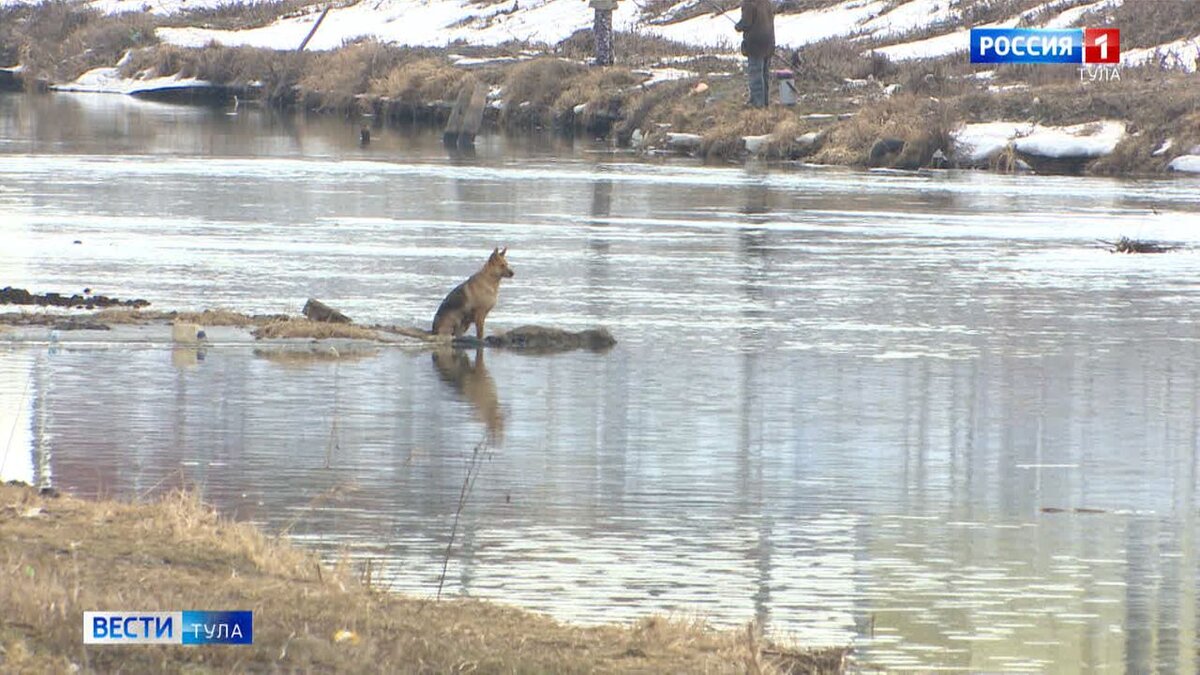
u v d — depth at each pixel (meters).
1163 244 125.44
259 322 81.69
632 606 42.50
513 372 73.31
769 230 130.62
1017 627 42.03
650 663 35.34
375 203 144.50
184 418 62.66
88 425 61.16
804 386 71.75
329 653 33.44
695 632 38.31
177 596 36.00
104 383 68.38
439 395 68.12
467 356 76.88
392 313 87.56
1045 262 114.19
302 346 77.25
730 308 92.25
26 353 73.94
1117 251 120.81
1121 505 54.03
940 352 80.50
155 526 41.94
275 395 67.12
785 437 62.44
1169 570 47.12
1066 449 61.56
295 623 35.16
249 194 149.25
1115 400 70.25
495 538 48.38
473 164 189.12
